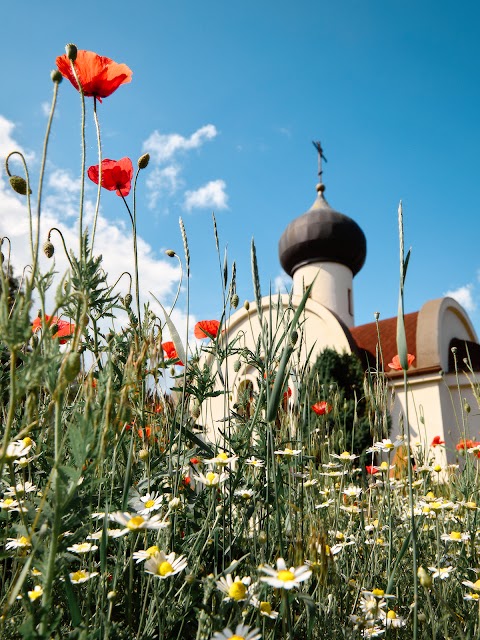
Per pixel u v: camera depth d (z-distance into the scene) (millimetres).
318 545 1397
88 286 1378
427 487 3166
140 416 1741
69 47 1354
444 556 2248
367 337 19969
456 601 2086
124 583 1663
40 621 942
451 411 14656
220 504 1896
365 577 2178
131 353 1240
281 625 1507
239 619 1226
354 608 1809
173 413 2258
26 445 1468
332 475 2762
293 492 2105
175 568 1317
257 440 2027
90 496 1203
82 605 1453
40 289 1107
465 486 2779
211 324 2949
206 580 1217
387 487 2504
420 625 1744
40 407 1732
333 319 16375
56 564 1069
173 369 2367
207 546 1803
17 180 1336
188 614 1438
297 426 2395
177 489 1817
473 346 17609
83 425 1047
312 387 3105
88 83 1726
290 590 1298
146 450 1750
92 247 1446
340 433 3188
